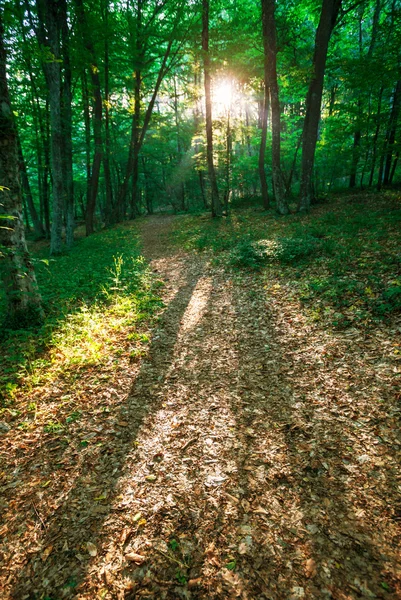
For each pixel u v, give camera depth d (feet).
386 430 10.64
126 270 34.65
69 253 51.80
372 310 17.87
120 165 118.62
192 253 42.11
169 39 64.90
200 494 9.41
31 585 7.39
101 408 13.57
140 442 11.60
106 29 57.11
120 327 21.16
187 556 7.80
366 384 12.89
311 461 10.07
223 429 11.93
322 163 78.23
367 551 7.44
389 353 14.25
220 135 71.97
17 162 19.42
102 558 7.88
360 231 33.22
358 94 61.00
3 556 8.08
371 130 58.59
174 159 129.90
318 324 18.31
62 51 53.47
